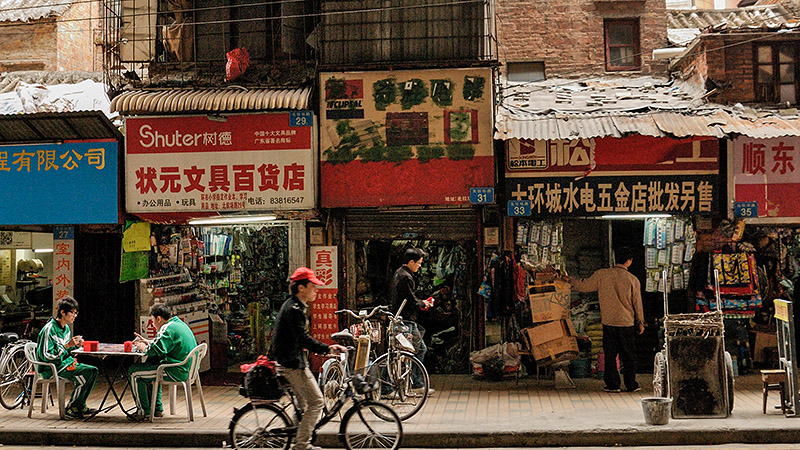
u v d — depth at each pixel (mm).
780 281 10789
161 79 10938
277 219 10945
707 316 7957
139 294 11117
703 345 7879
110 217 10336
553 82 12812
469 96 10008
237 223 11391
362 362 8469
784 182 10000
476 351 10844
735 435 7328
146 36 11117
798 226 10789
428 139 10031
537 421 7781
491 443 7398
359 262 11398
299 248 10883
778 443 7293
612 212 10086
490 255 10727
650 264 10508
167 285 11305
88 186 10398
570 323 10180
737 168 10023
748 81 10594
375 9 10383
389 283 11742
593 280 9578
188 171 10195
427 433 7430
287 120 10047
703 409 7793
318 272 10727
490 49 10297
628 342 9352
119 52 11203
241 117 10125
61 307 8695
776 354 10711
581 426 7492
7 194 10539
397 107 10078
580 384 9961
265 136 10086
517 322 10719
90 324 11555
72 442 7805
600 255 11312
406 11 10383
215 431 7676
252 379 6574
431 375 10805
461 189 9969
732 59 10641
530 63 13375
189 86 10672
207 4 11148
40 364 8578
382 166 10078
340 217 11000
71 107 11914
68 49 16047
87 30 16812
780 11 14359
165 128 10234
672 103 10812
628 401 8812
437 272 11539
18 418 8469
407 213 10977
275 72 10750
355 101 10133
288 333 6406
